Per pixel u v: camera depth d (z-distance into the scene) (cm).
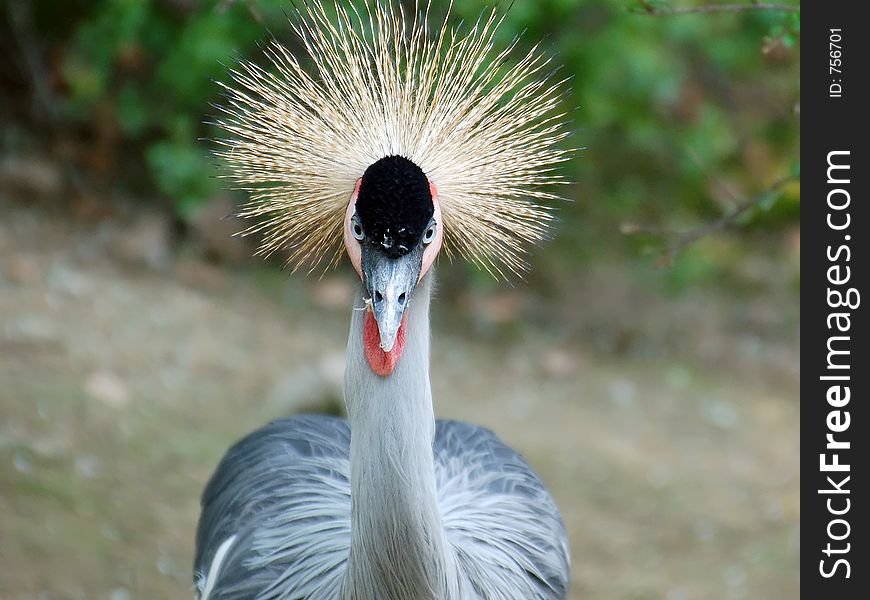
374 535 565
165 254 1741
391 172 540
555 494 1288
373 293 534
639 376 1700
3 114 1891
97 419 1241
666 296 1928
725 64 1989
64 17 1878
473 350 1703
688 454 1454
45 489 1100
